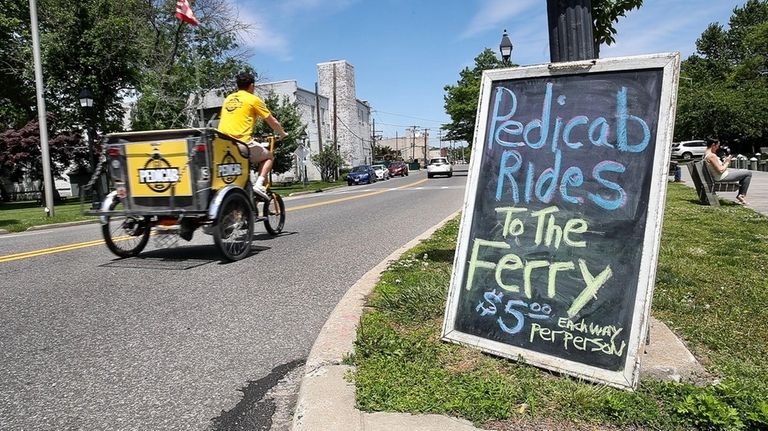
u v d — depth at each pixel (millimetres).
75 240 9227
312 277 5809
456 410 2553
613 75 3131
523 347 3064
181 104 30422
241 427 2715
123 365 3479
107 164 6637
